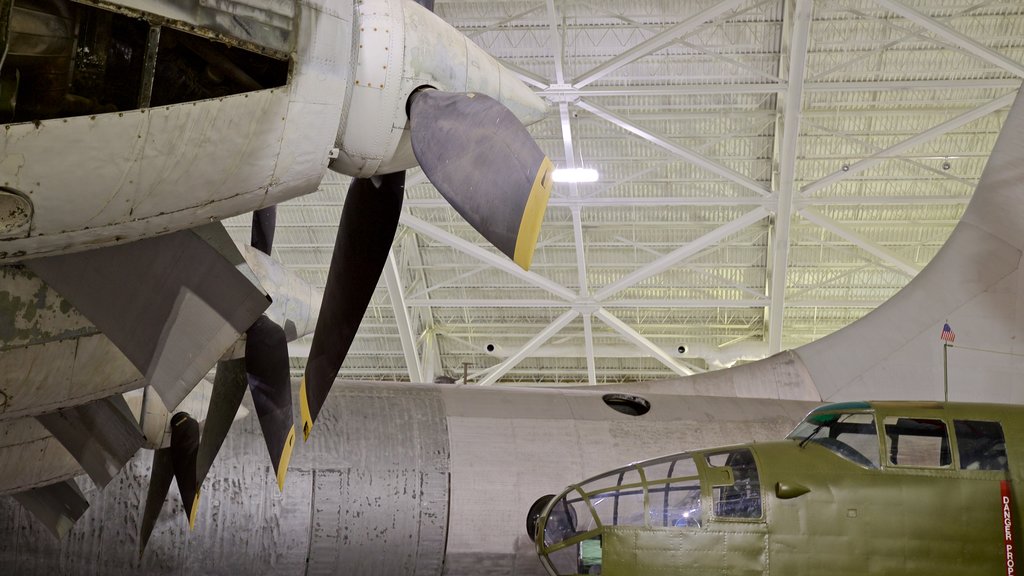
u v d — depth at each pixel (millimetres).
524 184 6285
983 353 12930
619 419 12367
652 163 25750
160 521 10703
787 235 25141
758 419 12695
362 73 6508
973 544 8797
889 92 24000
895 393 13148
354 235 7719
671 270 28547
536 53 23672
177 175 5969
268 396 7277
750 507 9078
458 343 31422
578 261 27250
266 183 6375
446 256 28453
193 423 8891
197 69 6379
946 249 13539
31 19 5746
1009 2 21781
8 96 5684
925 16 21141
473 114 6465
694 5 22656
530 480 11500
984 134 24578
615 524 9328
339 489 11117
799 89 22188
